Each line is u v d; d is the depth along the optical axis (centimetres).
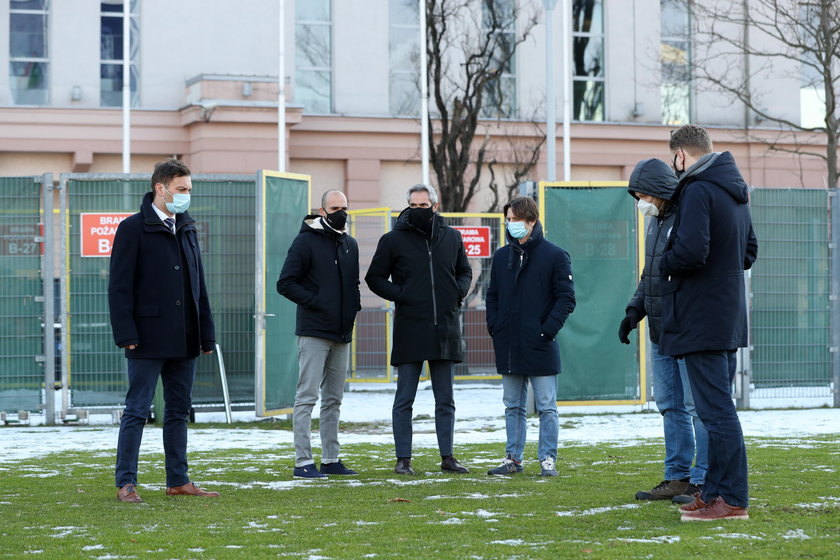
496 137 4103
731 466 838
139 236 995
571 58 4234
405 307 1185
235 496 1011
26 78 3822
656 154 4253
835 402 2080
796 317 2066
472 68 4078
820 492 978
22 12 3819
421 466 1237
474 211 4109
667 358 956
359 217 2705
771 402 2144
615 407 2034
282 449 1440
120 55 3884
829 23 3394
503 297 1166
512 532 806
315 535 804
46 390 1850
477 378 2620
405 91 4122
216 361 1853
